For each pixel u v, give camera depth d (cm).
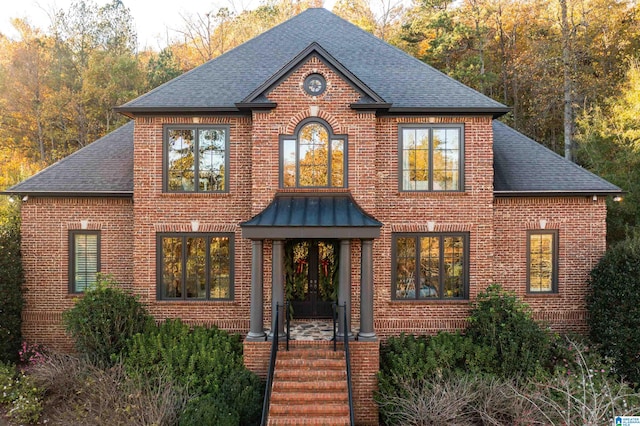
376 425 1292
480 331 1398
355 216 1333
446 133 1554
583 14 3173
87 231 1647
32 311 1628
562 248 1628
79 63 4650
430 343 1405
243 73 1670
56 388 1320
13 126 4112
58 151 4156
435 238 1558
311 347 1317
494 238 1623
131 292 1627
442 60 3775
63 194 1603
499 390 1139
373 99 1437
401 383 1270
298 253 1572
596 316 1511
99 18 5250
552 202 1630
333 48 1783
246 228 1290
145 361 1291
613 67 3225
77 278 1647
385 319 1531
